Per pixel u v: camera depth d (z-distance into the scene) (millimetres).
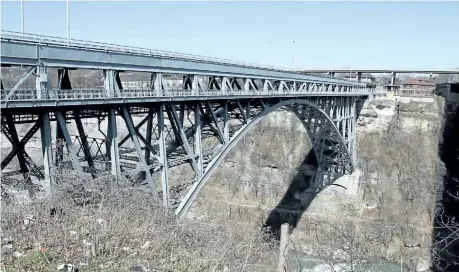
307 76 35875
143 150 22859
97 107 17766
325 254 32875
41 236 14312
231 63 25453
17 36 14438
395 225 45562
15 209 15344
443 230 42531
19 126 36250
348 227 43188
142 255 14758
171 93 20812
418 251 42094
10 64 14203
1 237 13672
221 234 21359
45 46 15289
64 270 12648
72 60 16312
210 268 15227
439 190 47875
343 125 48906
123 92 18516
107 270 13258
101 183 17203
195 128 23344
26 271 12281
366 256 30594
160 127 20578
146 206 18406
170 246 15969
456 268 37156
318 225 49094
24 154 16234
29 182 16609
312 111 41500
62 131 16359
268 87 30656
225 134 25516
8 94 13969
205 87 26938
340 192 51562
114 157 18141
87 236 14906
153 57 19953
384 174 51312
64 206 15891
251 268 17234
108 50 17797
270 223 50594
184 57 22062
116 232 15570
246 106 28359
